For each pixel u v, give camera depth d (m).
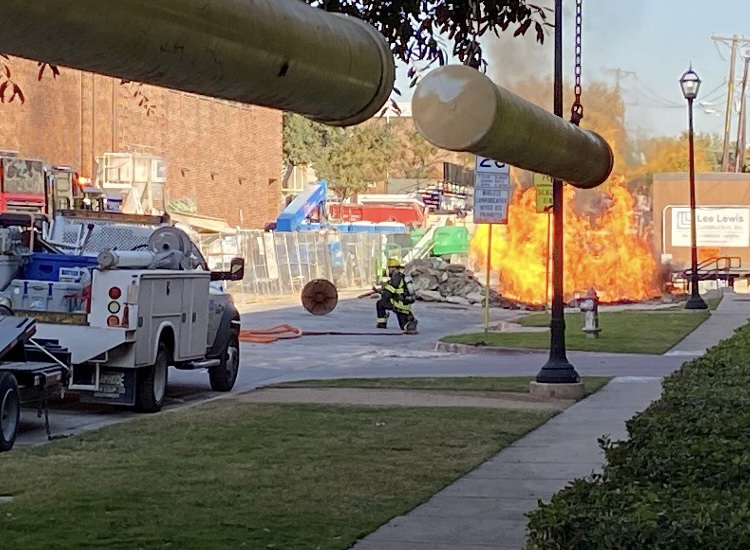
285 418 12.56
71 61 1.65
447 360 21.02
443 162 75.44
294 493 8.40
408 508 7.91
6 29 1.52
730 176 42.56
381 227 57.41
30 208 23.59
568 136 3.36
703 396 7.39
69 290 12.99
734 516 3.93
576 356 20.92
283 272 42.09
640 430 6.02
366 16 4.79
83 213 15.27
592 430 11.67
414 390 15.44
